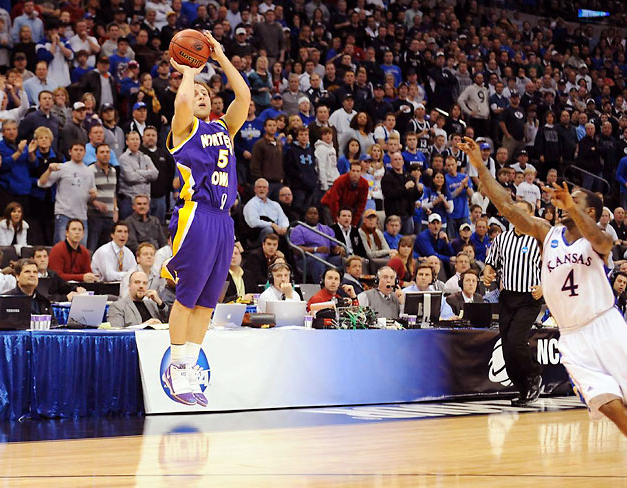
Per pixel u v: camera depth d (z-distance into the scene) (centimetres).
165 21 1906
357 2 2312
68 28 1742
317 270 1466
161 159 1496
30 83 1568
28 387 852
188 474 561
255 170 1598
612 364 571
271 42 1978
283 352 971
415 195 1711
